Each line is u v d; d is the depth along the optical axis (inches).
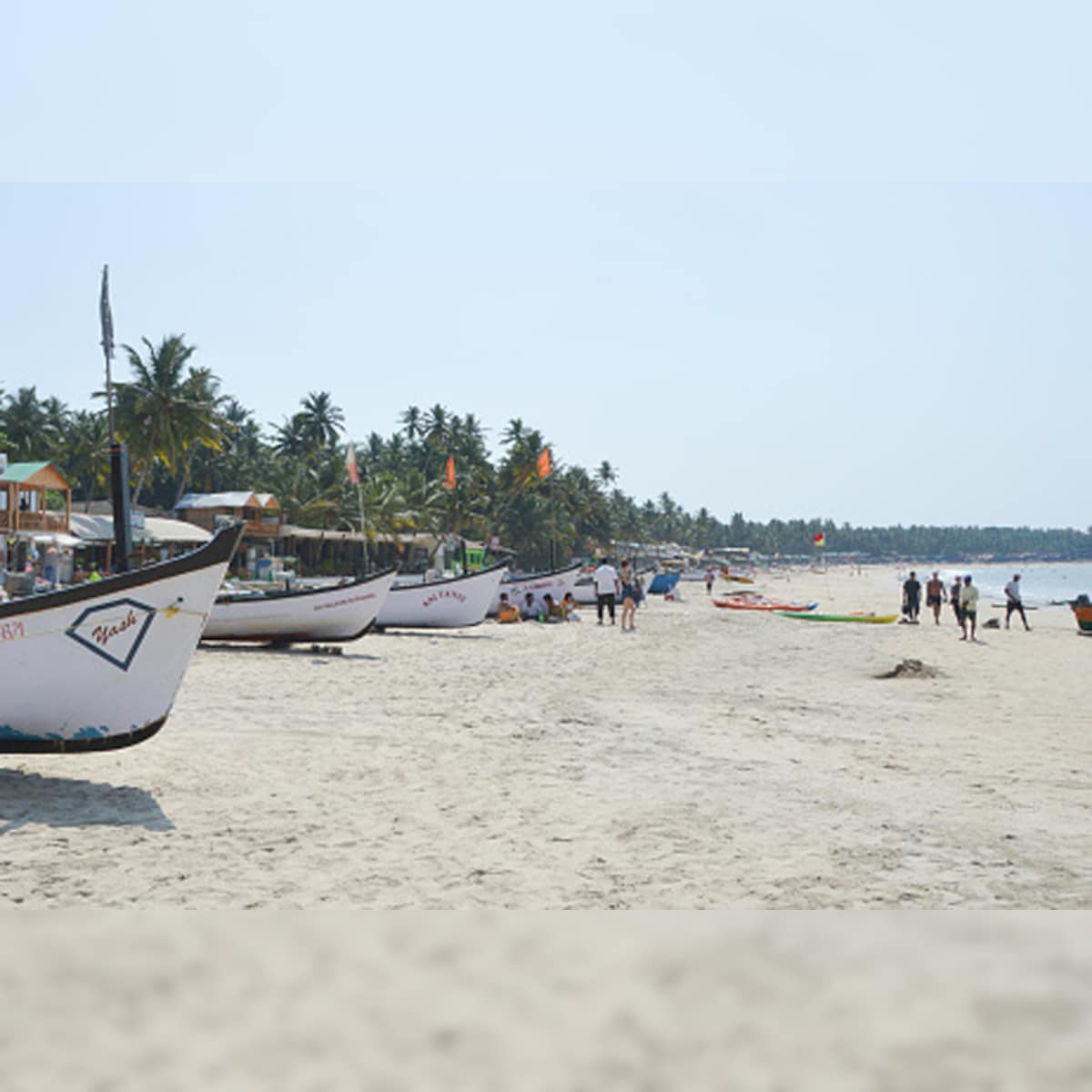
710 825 249.4
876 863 217.8
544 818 253.4
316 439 3378.4
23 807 252.2
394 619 912.9
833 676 641.0
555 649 752.3
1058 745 393.4
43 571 1531.7
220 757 318.7
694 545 7765.8
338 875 199.8
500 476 3622.0
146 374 2068.2
